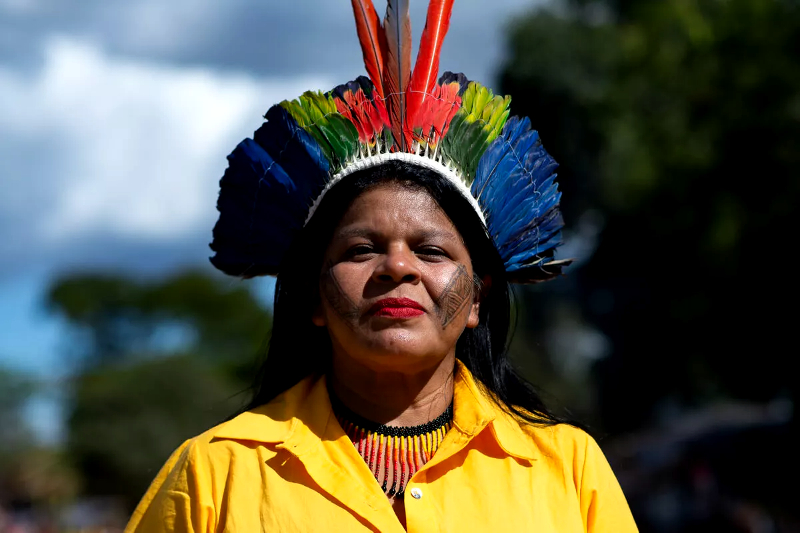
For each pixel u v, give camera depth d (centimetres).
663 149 1473
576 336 2728
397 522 235
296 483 239
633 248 1847
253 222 280
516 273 296
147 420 3988
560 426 267
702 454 1656
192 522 238
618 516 259
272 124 272
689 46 1493
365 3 276
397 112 261
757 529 1221
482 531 241
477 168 267
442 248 252
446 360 263
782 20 1408
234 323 7131
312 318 270
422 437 259
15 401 4941
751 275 1391
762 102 1380
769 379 1559
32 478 4266
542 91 2017
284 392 267
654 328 1956
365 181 255
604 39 2023
